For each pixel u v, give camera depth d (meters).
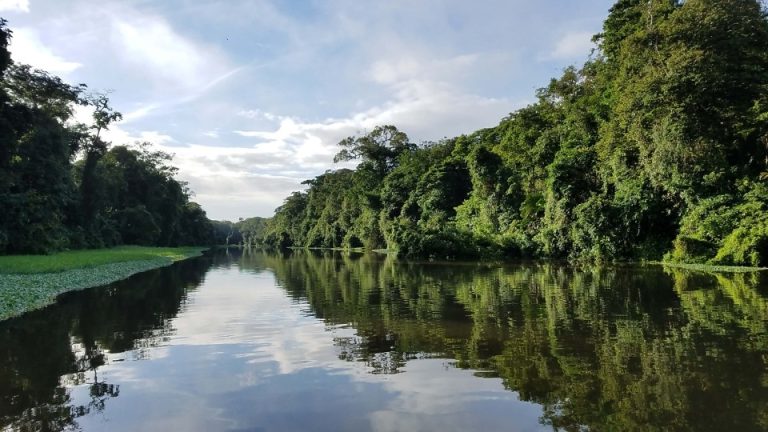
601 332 10.17
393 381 7.36
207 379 7.67
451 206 60.09
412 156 74.44
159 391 7.14
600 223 30.61
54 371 8.27
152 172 81.19
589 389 6.77
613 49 39.84
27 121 37.09
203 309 14.85
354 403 6.49
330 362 8.47
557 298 15.16
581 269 26.05
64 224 52.59
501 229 45.62
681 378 7.08
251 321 12.59
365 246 73.25
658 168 28.33
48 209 41.66
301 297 17.22
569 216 34.19
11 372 8.24
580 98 44.56
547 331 10.43
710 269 23.27
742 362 7.73
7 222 36.38
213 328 11.76
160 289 20.81
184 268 35.75
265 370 8.09
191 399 6.78
